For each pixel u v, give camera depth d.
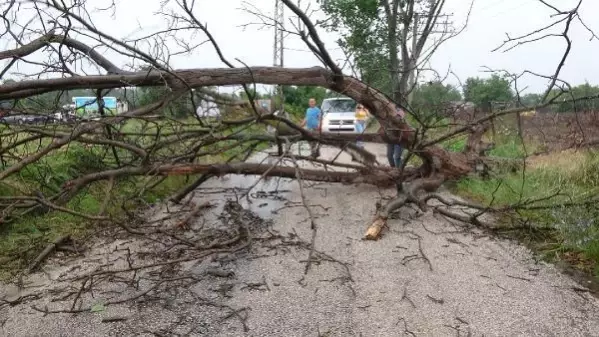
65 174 6.80
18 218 5.88
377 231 5.81
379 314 3.89
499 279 4.58
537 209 6.31
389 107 7.33
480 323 3.72
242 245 5.32
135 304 4.14
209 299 4.22
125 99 6.31
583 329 3.62
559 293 4.26
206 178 7.48
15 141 5.47
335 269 4.88
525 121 11.15
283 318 3.85
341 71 6.76
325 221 6.68
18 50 5.37
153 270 4.89
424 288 4.38
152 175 6.58
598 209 5.66
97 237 5.90
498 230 6.05
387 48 9.91
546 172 8.15
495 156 9.55
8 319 3.91
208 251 5.11
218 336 3.60
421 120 7.20
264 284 4.50
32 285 4.59
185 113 7.34
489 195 7.67
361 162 8.38
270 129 7.86
